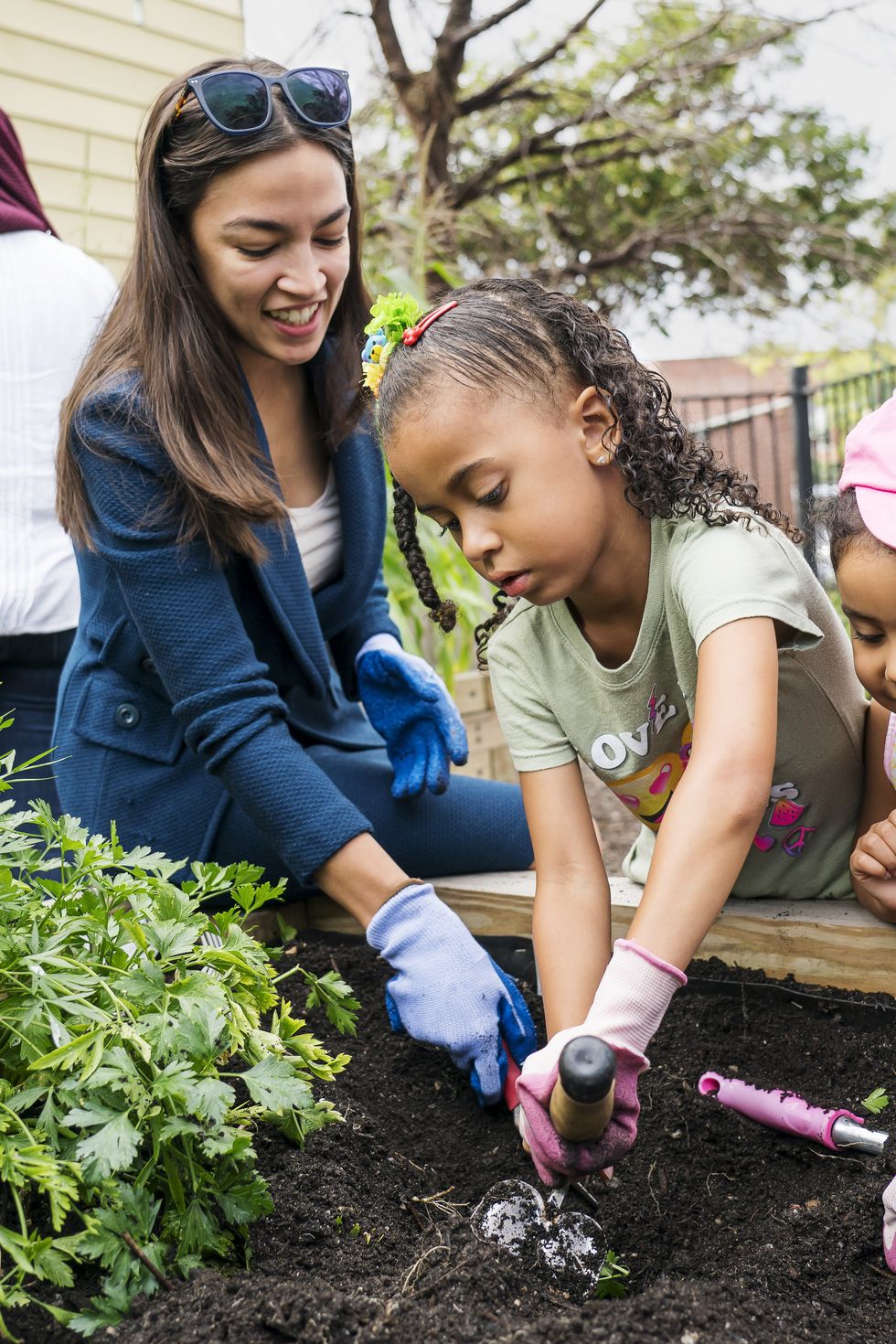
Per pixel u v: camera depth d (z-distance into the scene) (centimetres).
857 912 173
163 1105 112
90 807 201
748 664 129
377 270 409
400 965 163
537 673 161
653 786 166
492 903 196
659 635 149
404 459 134
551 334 135
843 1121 138
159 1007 112
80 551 200
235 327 179
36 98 465
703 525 142
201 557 178
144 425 175
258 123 163
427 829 204
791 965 172
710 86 896
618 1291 121
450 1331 100
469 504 132
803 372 830
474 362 130
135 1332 98
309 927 207
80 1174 100
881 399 812
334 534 215
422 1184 140
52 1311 98
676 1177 140
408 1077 167
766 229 952
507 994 163
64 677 209
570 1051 98
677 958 117
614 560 144
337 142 173
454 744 198
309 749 214
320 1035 174
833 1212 126
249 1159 117
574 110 880
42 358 233
